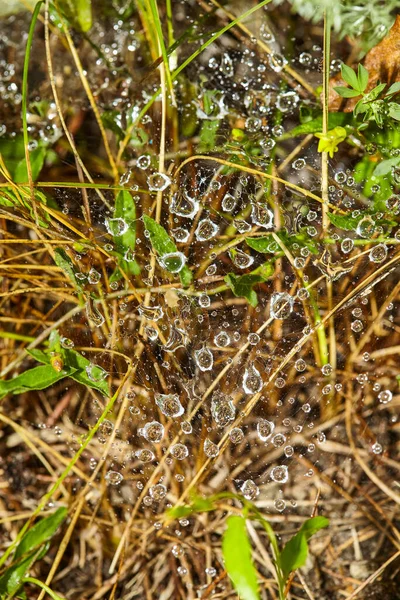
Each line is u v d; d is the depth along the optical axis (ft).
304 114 1.07
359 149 1.05
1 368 1.07
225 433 1.01
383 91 1.05
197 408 1.01
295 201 1.04
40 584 0.98
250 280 0.99
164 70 1.01
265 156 1.06
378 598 1.00
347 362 1.04
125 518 1.03
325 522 0.94
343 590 1.00
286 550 0.93
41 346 1.06
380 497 1.03
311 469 1.03
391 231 1.02
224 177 1.05
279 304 1.01
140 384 1.02
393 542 1.01
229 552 0.90
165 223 1.04
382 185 1.03
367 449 1.03
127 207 1.00
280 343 1.02
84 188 1.03
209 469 1.01
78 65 1.08
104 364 1.02
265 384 1.00
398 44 1.05
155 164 1.07
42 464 1.06
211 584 1.00
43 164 1.09
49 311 1.07
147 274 1.03
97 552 1.03
